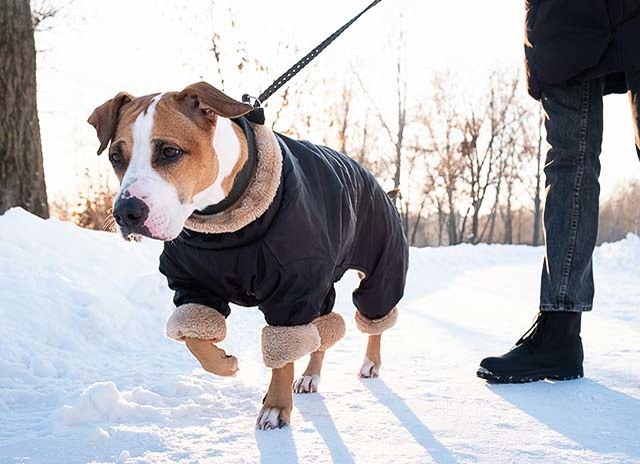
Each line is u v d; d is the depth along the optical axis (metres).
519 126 39.56
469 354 4.32
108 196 15.95
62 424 2.75
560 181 3.52
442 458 2.37
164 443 2.55
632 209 59.09
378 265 3.65
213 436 2.64
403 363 4.07
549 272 3.46
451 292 8.47
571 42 3.38
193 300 2.95
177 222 2.51
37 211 7.40
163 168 2.49
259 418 2.77
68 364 3.77
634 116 3.34
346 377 3.74
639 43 3.27
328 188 3.10
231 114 2.51
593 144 3.50
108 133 2.68
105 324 4.39
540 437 2.58
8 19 7.21
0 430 2.76
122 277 5.47
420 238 52.00
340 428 2.75
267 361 2.82
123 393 3.05
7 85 7.21
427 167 38.81
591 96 3.50
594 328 5.13
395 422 2.81
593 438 2.56
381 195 3.69
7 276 4.52
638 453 2.41
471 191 38.69
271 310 2.85
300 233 2.82
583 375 3.52
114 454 2.45
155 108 2.55
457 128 38.06
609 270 10.99
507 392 3.24
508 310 6.67
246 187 2.73
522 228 55.44
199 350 2.90
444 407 3.01
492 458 2.36
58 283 4.66
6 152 7.21
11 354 3.68
